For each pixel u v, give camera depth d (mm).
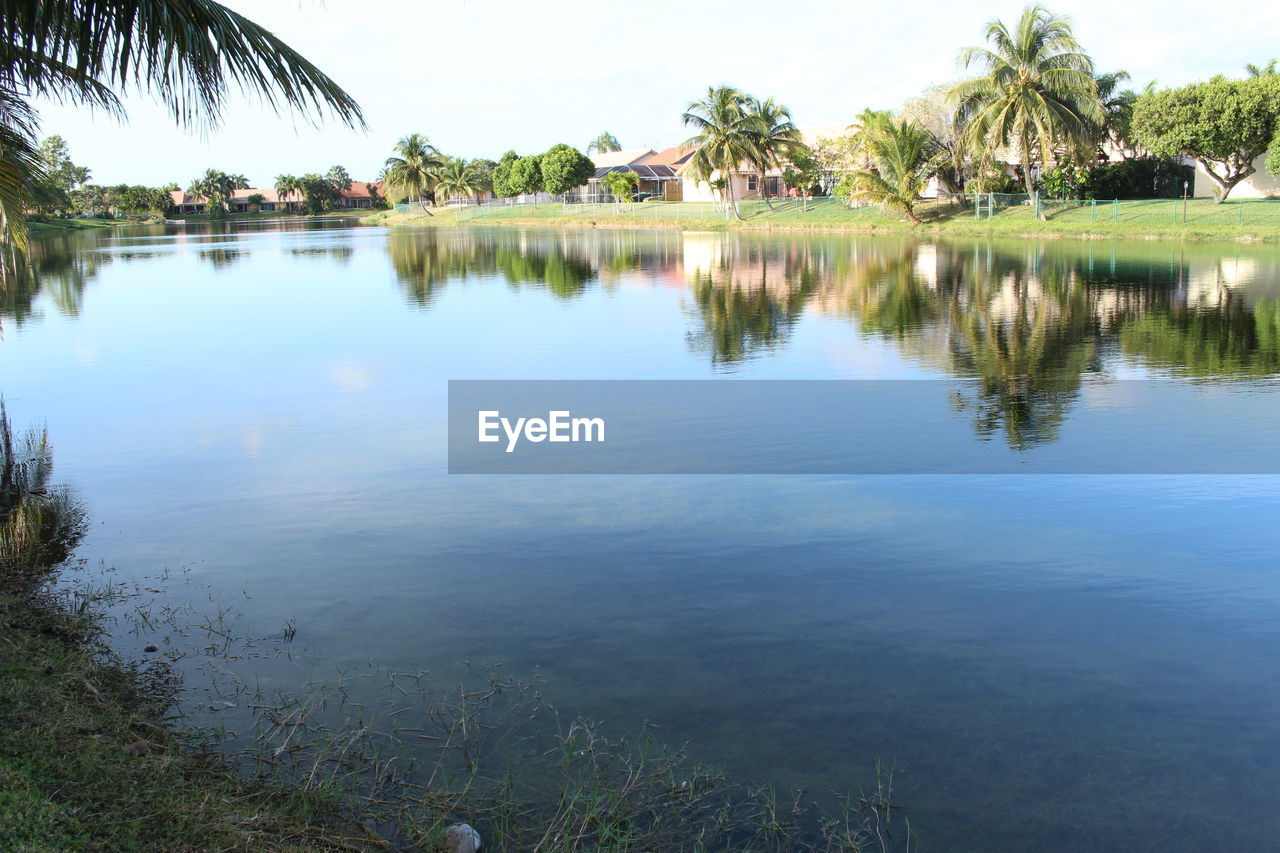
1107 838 3252
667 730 3908
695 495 6957
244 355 13781
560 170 74500
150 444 8664
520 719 4000
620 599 5156
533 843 3281
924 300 18766
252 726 3953
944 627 4773
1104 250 29531
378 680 4332
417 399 10570
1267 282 19859
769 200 58719
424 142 94875
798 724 3932
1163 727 3883
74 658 4387
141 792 3236
